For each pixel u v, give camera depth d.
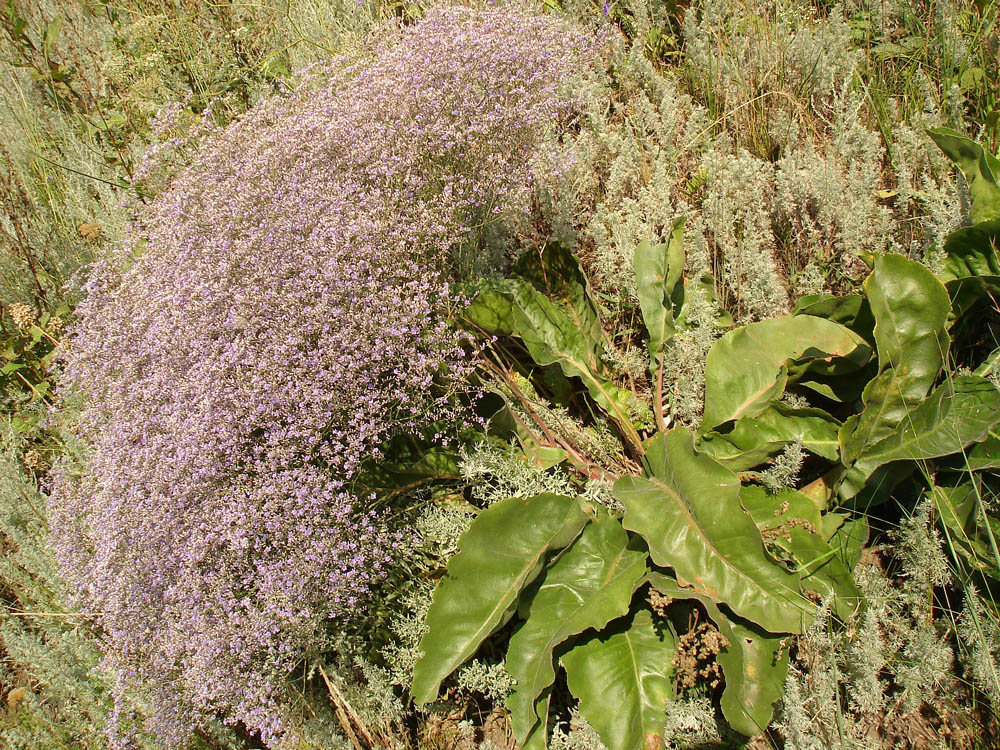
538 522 2.49
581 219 3.38
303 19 4.45
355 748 2.52
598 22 4.00
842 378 2.73
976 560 2.24
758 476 2.51
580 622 2.30
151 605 2.55
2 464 3.47
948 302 2.37
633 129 3.66
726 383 2.70
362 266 2.44
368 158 2.69
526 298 2.97
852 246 2.97
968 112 3.39
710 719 2.26
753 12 3.88
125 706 2.81
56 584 3.18
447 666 2.35
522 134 2.88
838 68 3.59
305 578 2.25
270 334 2.40
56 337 3.90
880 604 2.27
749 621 2.27
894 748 2.23
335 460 2.34
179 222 2.92
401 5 4.35
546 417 2.88
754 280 2.92
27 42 4.62
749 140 3.57
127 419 2.73
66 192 4.44
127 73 4.36
